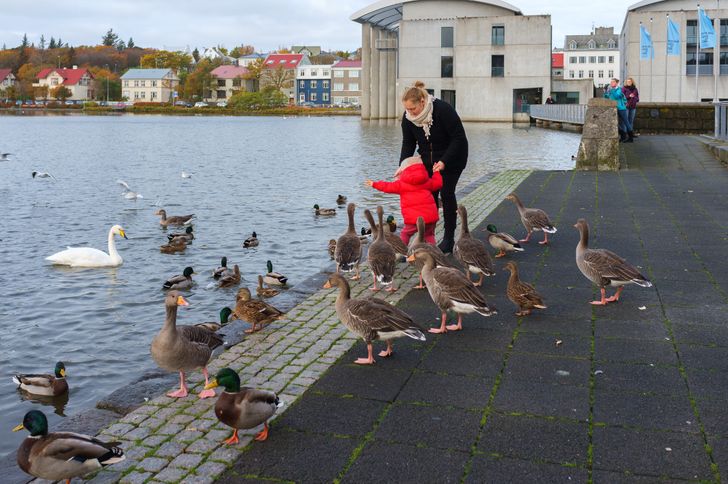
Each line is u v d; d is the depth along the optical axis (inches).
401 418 234.1
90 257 652.7
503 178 884.0
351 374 273.6
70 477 202.2
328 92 7342.5
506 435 220.8
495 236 458.6
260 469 204.7
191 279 584.4
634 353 288.5
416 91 434.3
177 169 1592.0
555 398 247.3
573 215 607.2
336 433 224.8
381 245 401.1
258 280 577.3
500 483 193.9
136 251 732.0
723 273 409.1
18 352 428.5
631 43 2837.1
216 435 227.3
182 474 203.6
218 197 1123.9
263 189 1217.4
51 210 1007.0
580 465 202.5
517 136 2377.0
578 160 932.6
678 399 244.2
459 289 309.7
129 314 505.7
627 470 199.2
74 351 430.9
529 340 307.7
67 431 227.9
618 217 592.7
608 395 248.8
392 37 4365.2
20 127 3841.0
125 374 397.1
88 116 6023.6
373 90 4087.1
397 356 292.2
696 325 321.1
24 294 557.9
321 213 917.2
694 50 2795.3
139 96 7377.0
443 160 436.5
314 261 669.9
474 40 3459.6
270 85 7283.5
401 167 441.4
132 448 220.2
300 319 348.5
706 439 215.9
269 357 295.9
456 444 215.9
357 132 3097.9
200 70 7372.1
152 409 250.4
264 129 3609.7
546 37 3393.2
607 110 915.4
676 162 964.0
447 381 264.5
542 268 434.0
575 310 348.8
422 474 199.3
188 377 283.3
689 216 587.8
